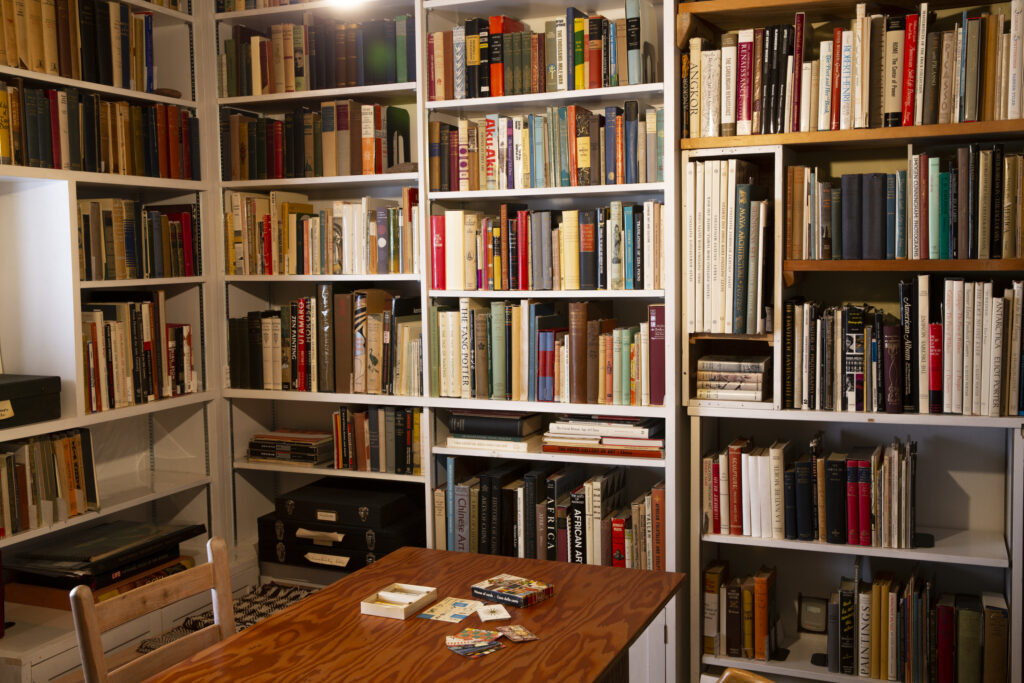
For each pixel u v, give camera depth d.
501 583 2.14
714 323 2.88
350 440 3.48
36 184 3.00
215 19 3.52
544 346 3.09
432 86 3.22
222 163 3.59
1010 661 2.65
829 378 2.79
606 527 3.03
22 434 2.81
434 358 3.28
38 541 3.40
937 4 2.78
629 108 2.95
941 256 2.66
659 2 3.03
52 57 2.96
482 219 3.19
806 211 2.79
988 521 2.99
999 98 2.57
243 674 1.72
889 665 2.77
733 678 1.62
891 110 2.68
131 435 3.75
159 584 1.93
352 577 2.26
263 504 3.89
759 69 2.80
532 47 3.08
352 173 3.39
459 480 3.31
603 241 3.00
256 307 3.80
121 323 3.21
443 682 1.67
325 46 3.40
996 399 2.61
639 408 2.96
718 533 2.97
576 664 1.74
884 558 3.11
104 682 1.76
